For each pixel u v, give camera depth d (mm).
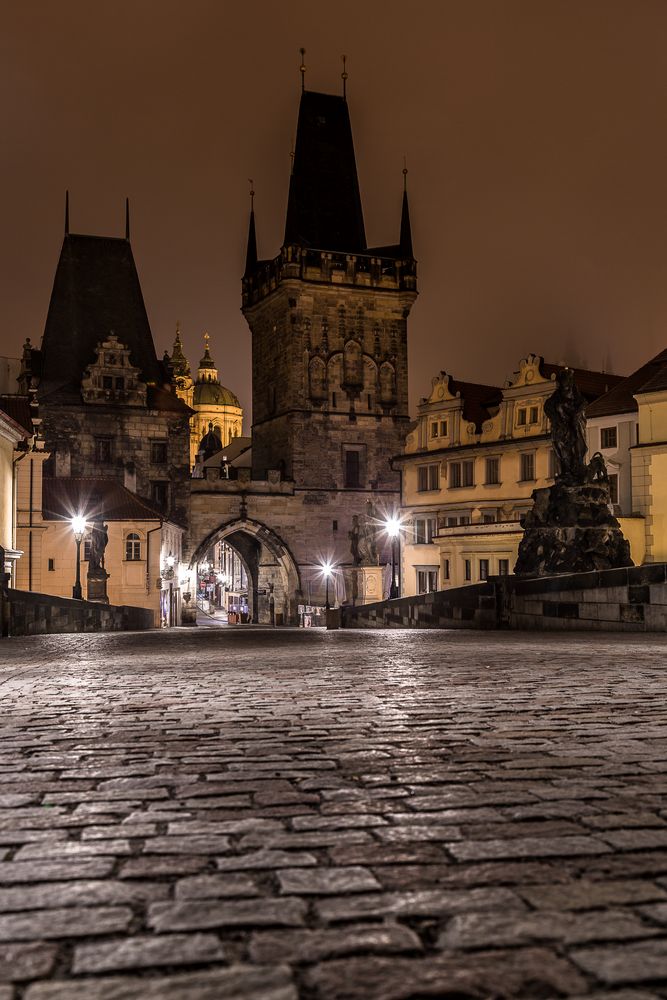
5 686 12430
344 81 108938
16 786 6188
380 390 104000
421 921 3650
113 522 77750
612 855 4473
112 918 3721
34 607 30172
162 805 5625
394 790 5914
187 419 97062
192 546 97250
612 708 9383
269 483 99812
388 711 9383
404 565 81688
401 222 105875
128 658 17953
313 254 102000
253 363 111188
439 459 79000
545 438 70375
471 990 3029
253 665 15523
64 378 95625
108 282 99688
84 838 4922
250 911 3779
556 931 3514
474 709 9406
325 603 100000
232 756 7160
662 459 58031
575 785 5961
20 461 67250
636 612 23172
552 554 27750
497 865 4344
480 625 29906
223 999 2969
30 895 4016
